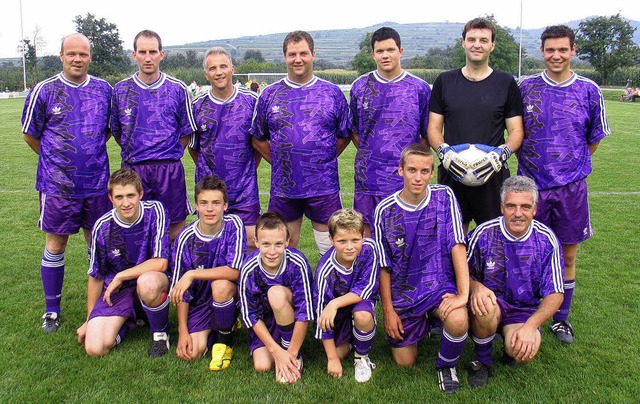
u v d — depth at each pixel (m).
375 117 4.29
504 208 3.39
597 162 11.73
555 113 3.97
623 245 6.04
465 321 3.22
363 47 58.81
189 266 3.80
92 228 4.16
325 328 3.41
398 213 3.57
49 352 3.73
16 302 4.57
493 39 3.94
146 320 4.18
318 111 4.24
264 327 3.57
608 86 50.91
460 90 4.03
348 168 11.59
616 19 49.12
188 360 3.66
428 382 3.39
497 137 4.02
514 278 3.50
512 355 3.40
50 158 4.11
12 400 3.15
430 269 3.59
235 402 3.17
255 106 4.47
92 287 3.97
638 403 3.12
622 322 4.16
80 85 4.21
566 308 4.01
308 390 3.31
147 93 4.33
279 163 4.33
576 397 3.18
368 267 3.52
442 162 3.91
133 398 3.19
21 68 59.66
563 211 4.02
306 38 4.15
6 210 7.71
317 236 4.52
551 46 3.89
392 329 3.53
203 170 4.57
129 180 3.71
